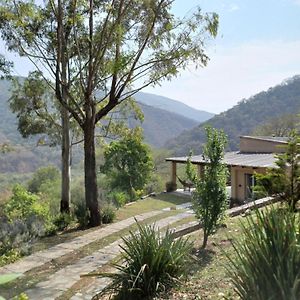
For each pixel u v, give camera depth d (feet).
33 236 34.86
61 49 43.01
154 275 18.06
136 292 17.74
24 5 40.27
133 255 18.35
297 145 31.14
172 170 93.71
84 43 46.19
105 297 18.98
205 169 27.04
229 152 98.99
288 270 9.73
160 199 76.64
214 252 23.90
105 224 44.93
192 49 44.50
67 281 23.63
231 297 15.78
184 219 47.80
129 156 94.79
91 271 25.82
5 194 55.01
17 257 29.99
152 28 43.68
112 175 93.91
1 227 34.78
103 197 60.18
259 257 10.33
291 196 29.60
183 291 17.76
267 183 31.35
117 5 42.57
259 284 10.12
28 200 45.75
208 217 25.89
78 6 43.04
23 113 55.47
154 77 46.68
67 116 49.67
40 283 23.30
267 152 86.74
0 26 42.88
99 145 65.16
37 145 59.62
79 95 50.11
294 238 10.21
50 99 54.90
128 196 77.41
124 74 45.37
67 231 40.98
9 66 48.73
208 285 18.25
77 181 82.74
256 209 12.10
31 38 44.37
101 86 47.67
